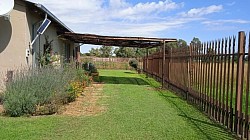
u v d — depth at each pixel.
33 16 11.73
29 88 8.05
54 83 8.86
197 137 6.02
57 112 8.14
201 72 9.24
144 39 16.17
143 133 6.23
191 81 10.58
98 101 10.48
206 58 8.76
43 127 6.51
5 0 9.14
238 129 6.15
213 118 7.80
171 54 14.92
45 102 8.37
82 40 19.92
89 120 7.32
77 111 8.48
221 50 7.41
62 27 15.78
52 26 14.90
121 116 7.89
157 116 8.01
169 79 15.23
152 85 17.67
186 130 6.56
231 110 6.52
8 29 10.16
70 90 10.13
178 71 13.07
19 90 7.90
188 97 10.98
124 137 5.91
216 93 7.60
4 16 9.39
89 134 6.06
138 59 39.81
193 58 10.36
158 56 20.47
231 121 6.51
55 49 15.86
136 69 36.84
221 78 7.33
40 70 9.41
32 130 6.23
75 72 12.79
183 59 12.06
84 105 9.53
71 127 6.58
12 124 6.71
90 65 23.02
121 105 9.70
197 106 9.55
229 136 6.15
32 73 8.80
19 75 8.66
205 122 7.43
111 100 10.80
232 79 6.62
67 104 9.60
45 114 7.95
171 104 10.18
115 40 17.39
